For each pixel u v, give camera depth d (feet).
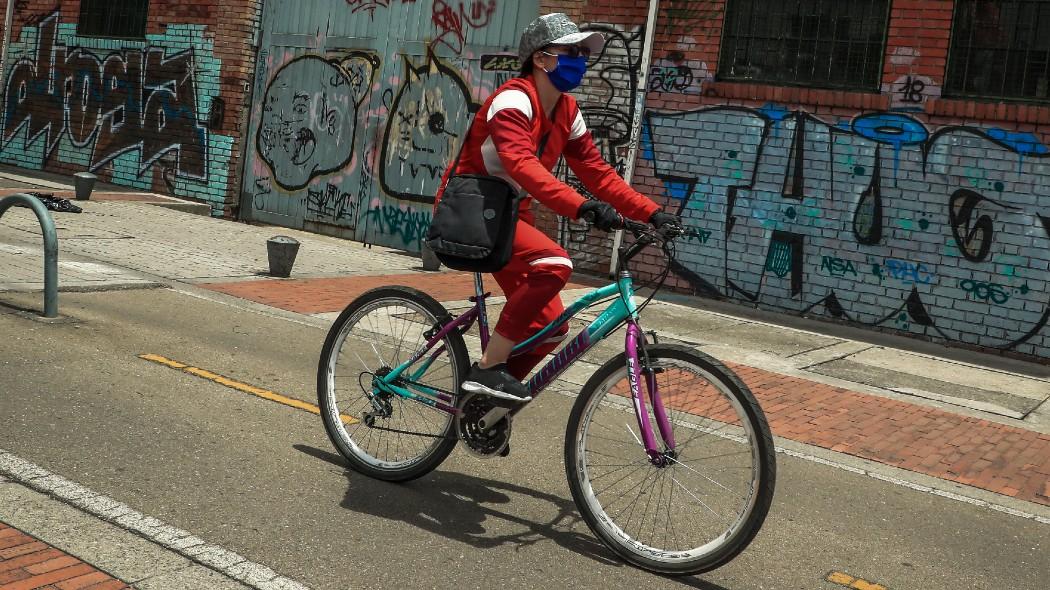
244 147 50.60
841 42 36.76
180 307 26.53
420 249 45.21
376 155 46.42
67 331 21.99
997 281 34.09
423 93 44.93
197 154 51.42
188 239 39.99
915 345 34.55
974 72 34.50
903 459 19.94
